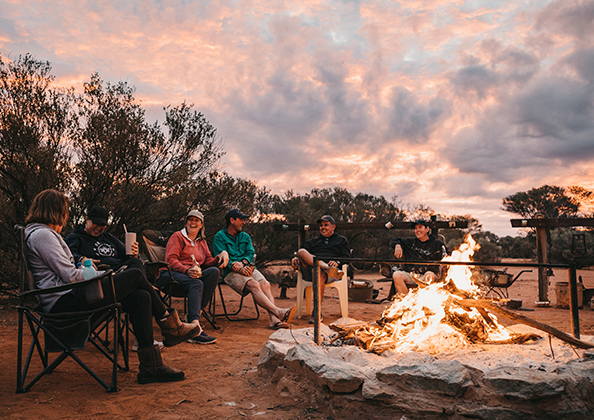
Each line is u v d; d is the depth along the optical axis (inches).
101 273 107.2
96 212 149.0
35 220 107.1
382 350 112.0
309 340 129.1
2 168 229.1
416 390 85.5
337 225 339.6
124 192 261.6
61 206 109.1
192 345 159.0
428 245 236.5
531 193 1411.2
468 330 120.5
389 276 236.7
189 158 305.9
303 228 346.0
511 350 108.0
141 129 273.0
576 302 102.9
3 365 129.0
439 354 106.2
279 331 138.6
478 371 85.4
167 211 289.6
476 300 118.9
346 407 89.3
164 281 175.8
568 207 1378.0
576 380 84.2
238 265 203.8
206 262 196.4
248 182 367.6
